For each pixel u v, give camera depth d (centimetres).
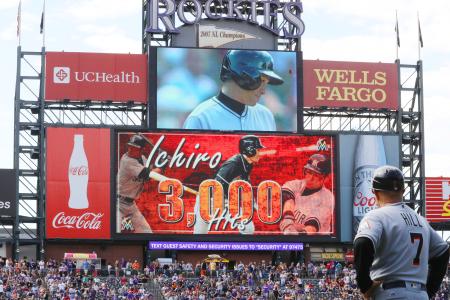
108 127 10269
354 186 10581
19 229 10200
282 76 10575
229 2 10781
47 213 10131
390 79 11081
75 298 9338
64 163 10200
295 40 11012
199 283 9844
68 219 10144
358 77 11000
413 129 11188
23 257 10875
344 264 10606
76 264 10000
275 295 9725
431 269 1508
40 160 10300
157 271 10081
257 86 10500
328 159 10556
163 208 10244
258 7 10944
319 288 9994
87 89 10494
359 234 1457
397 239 1455
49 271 9738
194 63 10438
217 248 10269
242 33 10800
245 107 10462
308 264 10331
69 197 10169
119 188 10206
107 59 10550
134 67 10575
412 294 1445
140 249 10412
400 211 1477
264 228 10362
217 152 10356
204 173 10312
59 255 10281
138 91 10531
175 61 10419
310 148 10525
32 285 9488
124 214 10194
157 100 10344
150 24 10675
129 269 10000
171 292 9538
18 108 10388
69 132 10231
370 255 1438
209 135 10362
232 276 10050
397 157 10750
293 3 10969
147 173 10244
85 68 10525
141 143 10269
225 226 10306
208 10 10719
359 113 11100
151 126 10312
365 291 1450
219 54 10500
